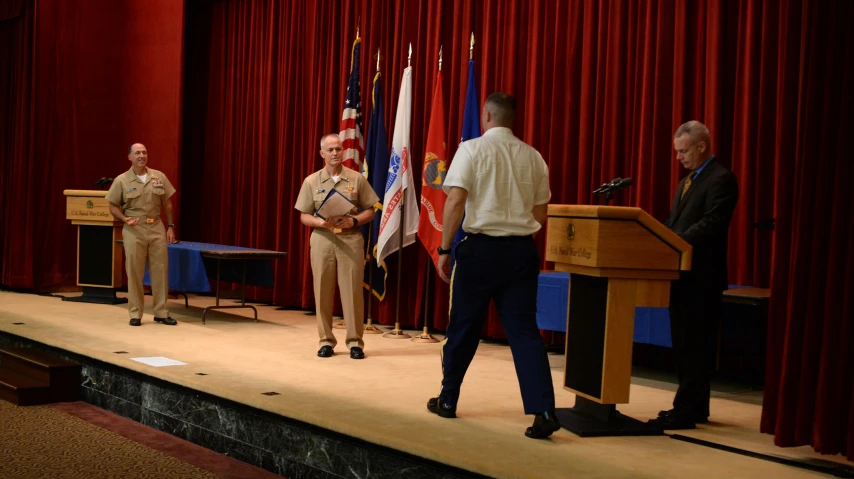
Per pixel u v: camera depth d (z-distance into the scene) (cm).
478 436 336
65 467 370
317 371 473
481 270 345
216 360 496
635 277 345
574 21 601
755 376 495
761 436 354
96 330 604
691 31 545
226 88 913
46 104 920
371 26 741
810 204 320
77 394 516
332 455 357
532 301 346
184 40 912
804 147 320
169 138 916
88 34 942
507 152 350
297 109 816
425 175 626
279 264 818
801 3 337
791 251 329
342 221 514
